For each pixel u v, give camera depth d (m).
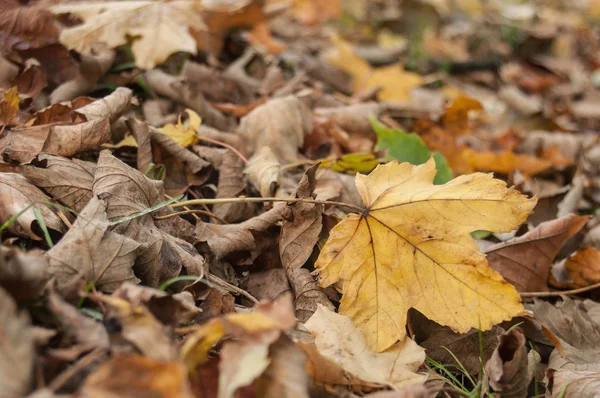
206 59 0.93
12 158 0.64
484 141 1.03
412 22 1.66
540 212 0.80
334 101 0.92
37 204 0.60
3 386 0.50
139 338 0.53
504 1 2.29
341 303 0.62
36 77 0.73
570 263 0.72
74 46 0.74
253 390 0.54
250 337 0.53
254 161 0.71
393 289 0.62
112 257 0.58
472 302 0.61
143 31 0.76
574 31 2.15
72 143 0.65
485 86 1.43
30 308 0.54
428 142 0.88
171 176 0.70
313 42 1.35
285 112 0.78
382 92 1.12
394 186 0.64
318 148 0.82
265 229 0.65
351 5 1.70
